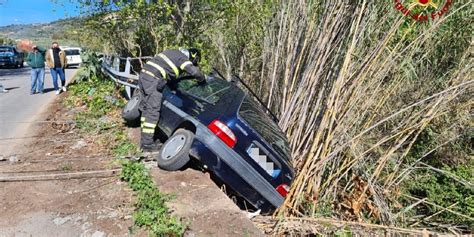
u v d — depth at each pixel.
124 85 8.59
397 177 5.89
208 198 4.12
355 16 5.07
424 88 6.14
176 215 3.73
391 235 4.62
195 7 10.25
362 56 5.18
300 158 5.37
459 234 5.19
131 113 6.71
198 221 3.69
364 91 5.12
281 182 4.58
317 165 5.04
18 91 12.16
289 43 5.79
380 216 5.24
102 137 6.19
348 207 5.34
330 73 5.26
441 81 6.27
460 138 6.92
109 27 10.60
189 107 5.05
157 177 4.56
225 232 3.57
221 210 3.90
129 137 6.23
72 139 6.10
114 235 3.38
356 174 5.61
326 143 5.09
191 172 4.75
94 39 11.79
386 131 5.86
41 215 3.58
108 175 4.55
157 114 5.32
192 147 4.62
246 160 4.48
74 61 27.75
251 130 4.52
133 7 9.63
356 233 4.53
